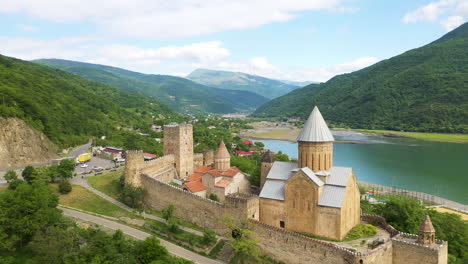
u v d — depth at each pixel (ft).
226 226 232.94
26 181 299.38
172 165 343.87
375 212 277.44
